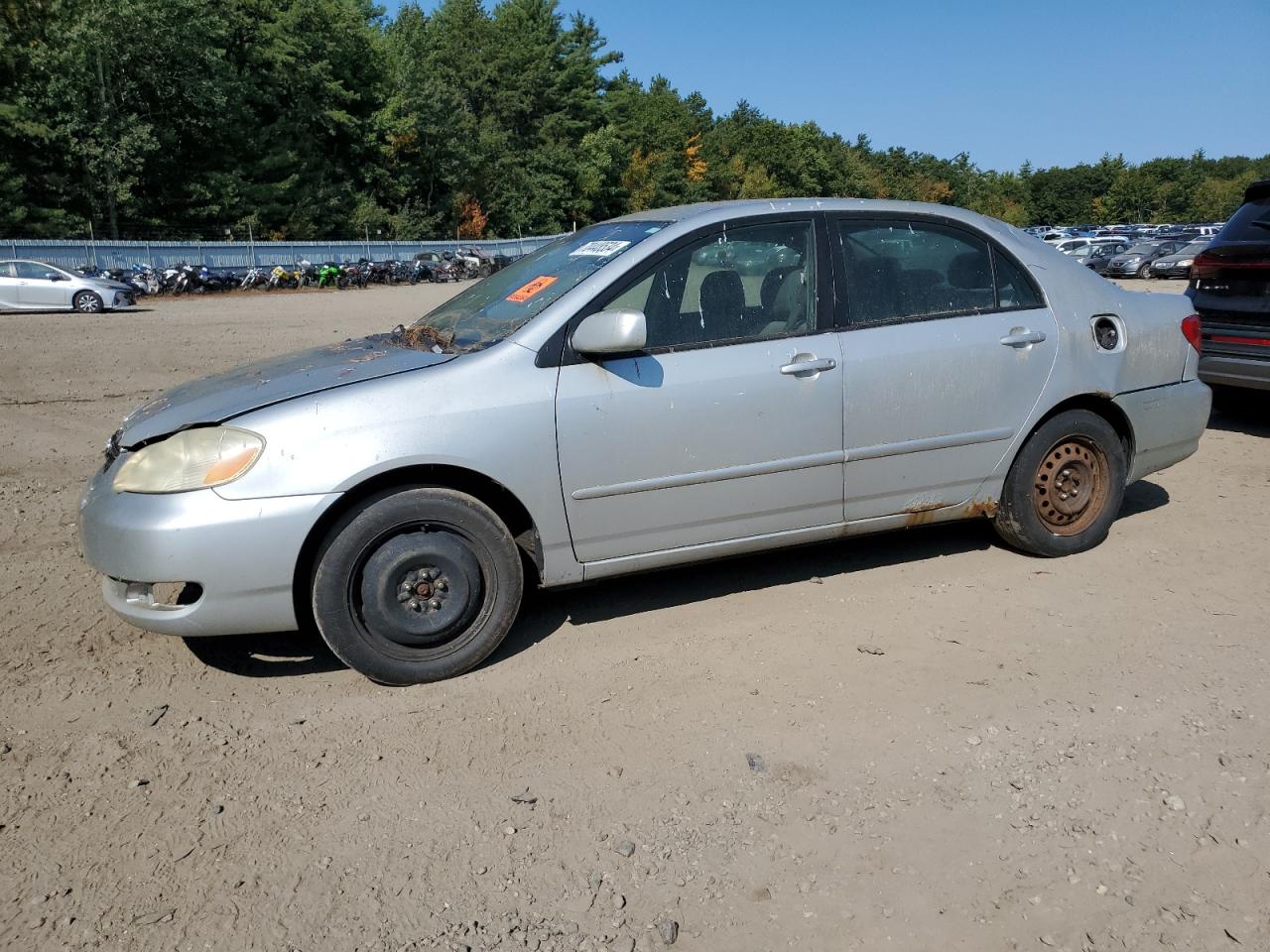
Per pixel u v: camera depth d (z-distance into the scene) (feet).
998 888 8.23
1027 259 14.89
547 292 12.90
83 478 21.91
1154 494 19.57
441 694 11.71
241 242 138.41
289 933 7.84
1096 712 10.93
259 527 10.96
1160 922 7.82
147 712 11.34
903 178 423.64
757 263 13.21
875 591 14.57
